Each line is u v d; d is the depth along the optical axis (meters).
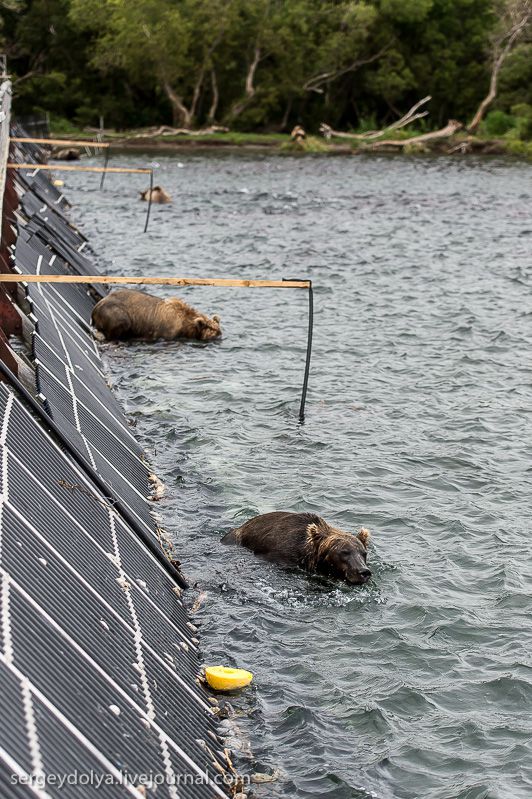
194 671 24.83
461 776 21.23
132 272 75.62
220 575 29.95
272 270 78.25
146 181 142.38
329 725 23.05
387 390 48.19
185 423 42.59
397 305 66.38
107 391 44.03
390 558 31.08
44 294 49.38
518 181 149.12
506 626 27.17
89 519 27.89
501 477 37.66
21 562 22.41
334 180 148.75
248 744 22.41
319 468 38.09
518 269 79.06
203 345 55.62
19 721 17.39
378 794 20.69
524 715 23.41
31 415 30.39
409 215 111.56
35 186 92.62
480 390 48.34
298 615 27.83
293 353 54.50
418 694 24.09
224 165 171.25
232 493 35.56
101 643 22.28
